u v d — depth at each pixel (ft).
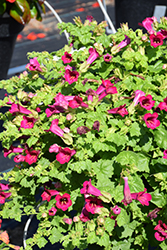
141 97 5.47
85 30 6.69
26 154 6.61
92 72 6.82
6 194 6.66
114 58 6.33
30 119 6.04
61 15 33.45
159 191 5.77
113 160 5.87
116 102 5.97
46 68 6.61
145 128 5.88
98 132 5.73
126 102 5.97
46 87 6.16
